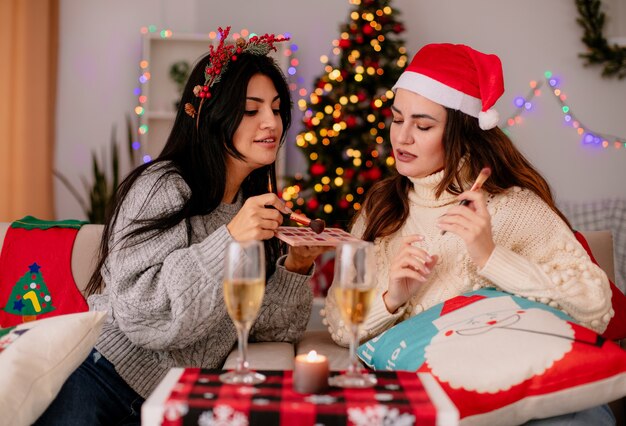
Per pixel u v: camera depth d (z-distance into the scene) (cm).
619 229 462
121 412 171
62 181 502
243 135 186
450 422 107
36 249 205
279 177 463
